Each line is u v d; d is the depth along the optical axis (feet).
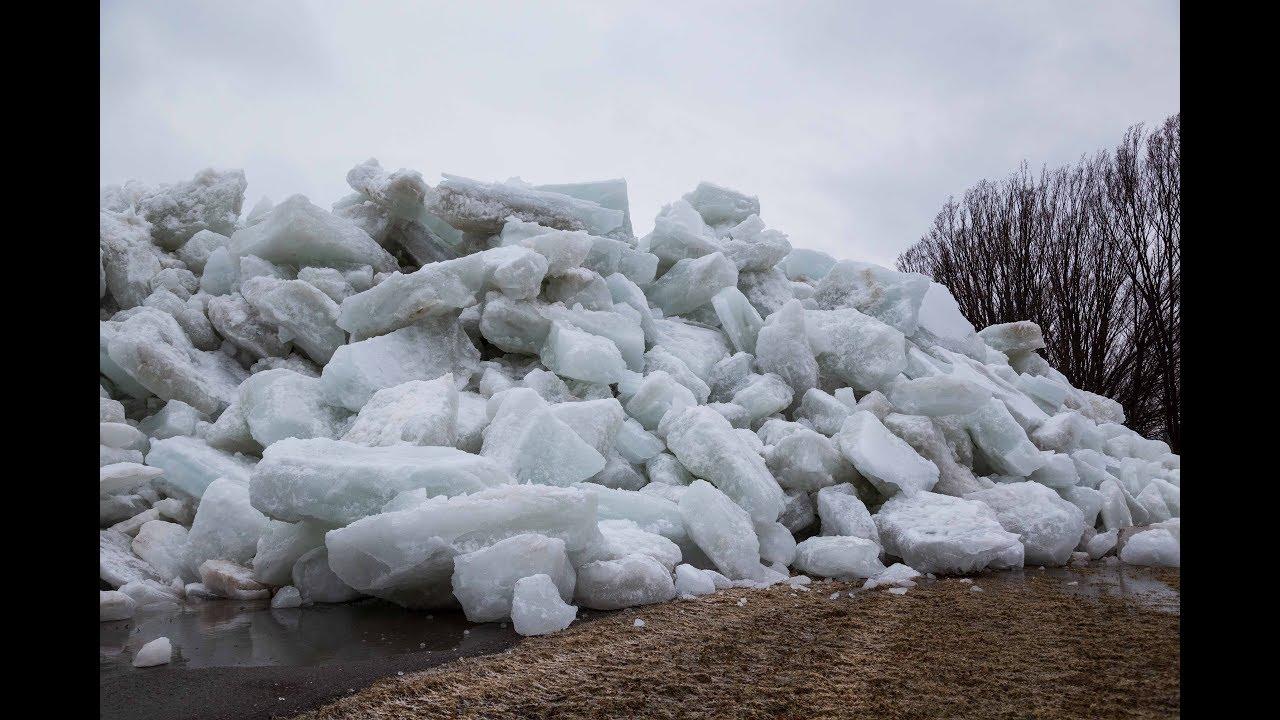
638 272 19.27
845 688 7.39
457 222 18.08
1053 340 48.78
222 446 13.91
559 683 7.56
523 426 12.75
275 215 16.80
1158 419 44.16
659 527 12.01
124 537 12.13
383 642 8.93
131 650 8.66
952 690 7.34
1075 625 9.43
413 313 15.21
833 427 15.79
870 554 12.14
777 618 9.66
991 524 12.72
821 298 20.71
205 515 11.68
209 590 11.05
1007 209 53.42
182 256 18.45
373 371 14.34
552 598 9.30
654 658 8.21
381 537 9.43
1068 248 48.93
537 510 9.87
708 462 13.17
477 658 8.32
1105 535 14.10
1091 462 17.03
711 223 24.73
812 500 14.07
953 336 21.43
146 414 15.11
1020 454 15.64
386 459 11.01
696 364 17.38
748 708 6.96
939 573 12.41
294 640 9.02
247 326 16.25
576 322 16.31
